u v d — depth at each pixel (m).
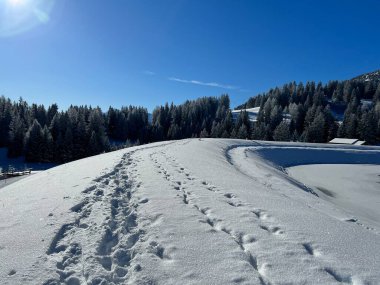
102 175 12.79
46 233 6.41
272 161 45.84
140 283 4.68
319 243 6.40
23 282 4.55
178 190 10.97
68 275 4.91
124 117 109.12
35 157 64.44
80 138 69.50
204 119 120.00
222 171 17.30
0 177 32.62
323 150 58.56
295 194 16.30
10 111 82.94
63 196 9.52
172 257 5.51
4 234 6.50
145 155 22.41
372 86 161.75
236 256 5.59
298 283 4.77
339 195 29.81
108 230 6.82
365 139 85.25
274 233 6.96
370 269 5.40
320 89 158.38
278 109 113.88
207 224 7.29
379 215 22.97
